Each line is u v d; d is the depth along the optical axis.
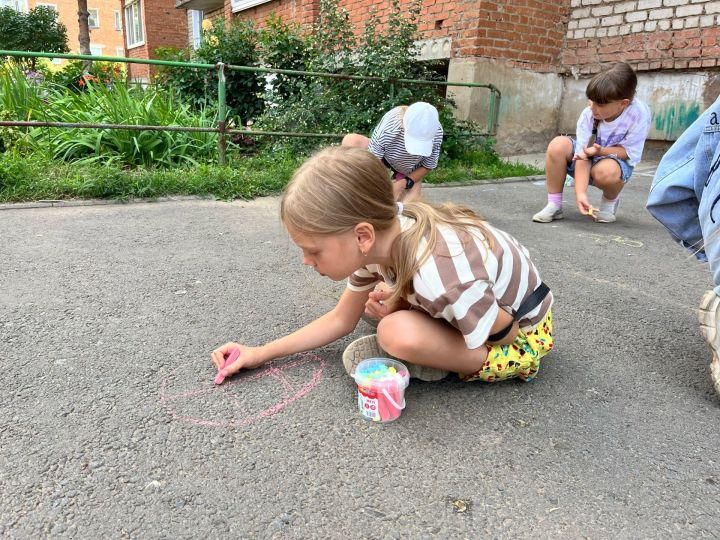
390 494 1.36
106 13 36.69
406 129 3.28
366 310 1.76
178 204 4.27
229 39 7.93
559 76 7.45
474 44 6.78
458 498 1.36
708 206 1.79
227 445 1.52
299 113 6.14
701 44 6.02
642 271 3.06
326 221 1.42
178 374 1.86
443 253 1.48
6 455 1.45
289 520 1.28
